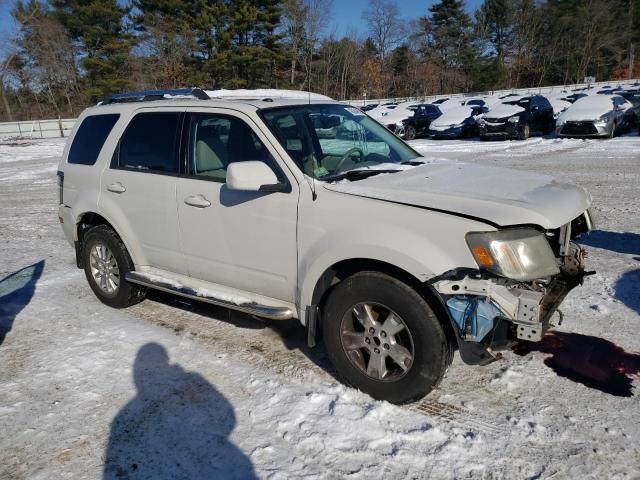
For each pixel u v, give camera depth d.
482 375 3.77
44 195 12.44
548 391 3.55
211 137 4.21
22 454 3.14
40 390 3.80
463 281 3.02
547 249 3.11
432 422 3.26
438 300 3.23
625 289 5.14
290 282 3.79
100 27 51.06
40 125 38.59
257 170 3.57
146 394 3.70
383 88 62.56
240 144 4.03
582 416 3.28
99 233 5.10
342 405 3.44
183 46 48.19
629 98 22.48
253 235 3.90
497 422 3.25
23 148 27.23
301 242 3.64
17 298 5.64
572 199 3.41
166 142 4.51
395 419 3.30
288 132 3.96
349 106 4.83
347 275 3.62
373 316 3.45
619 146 16.20
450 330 3.28
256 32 47.31
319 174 3.78
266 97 4.59
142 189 4.61
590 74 74.44
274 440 3.16
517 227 3.08
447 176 3.79
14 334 4.74
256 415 3.40
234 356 4.18
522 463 2.90
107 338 4.58
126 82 48.00
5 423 3.44
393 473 2.86
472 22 73.69
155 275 4.79
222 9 46.75
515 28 75.75
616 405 3.38
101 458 3.08
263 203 3.80
